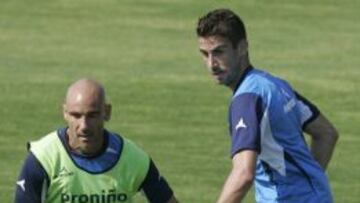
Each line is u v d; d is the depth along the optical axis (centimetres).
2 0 7912
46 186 2145
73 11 7662
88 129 2092
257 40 6900
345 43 6838
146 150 4475
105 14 7581
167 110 5156
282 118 2208
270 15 7631
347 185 3984
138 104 5266
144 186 2186
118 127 4850
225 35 2169
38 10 7669
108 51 6544
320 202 2233
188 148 4509
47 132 4778
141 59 6322
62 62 6222
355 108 5269
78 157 2141
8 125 4859
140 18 7488
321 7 7881
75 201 2152
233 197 2098
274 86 2211
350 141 4625
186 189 3925
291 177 2222
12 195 3800
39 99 5341
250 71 2219
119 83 5697
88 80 2114
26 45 6681
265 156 2211
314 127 2364
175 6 7831
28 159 2141
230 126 2192
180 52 6512
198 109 5178
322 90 5616
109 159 2150
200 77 5825
